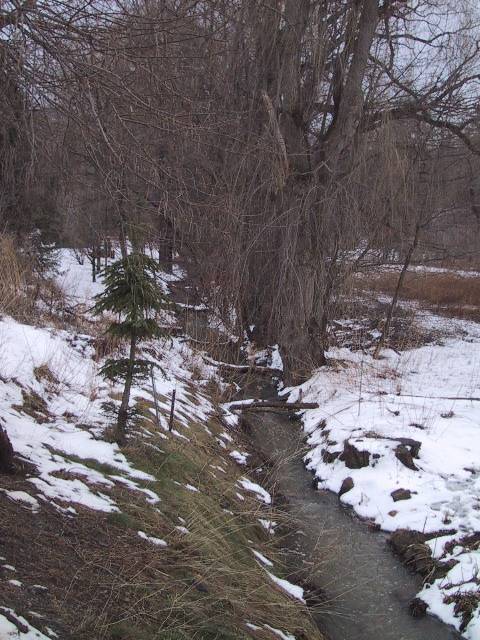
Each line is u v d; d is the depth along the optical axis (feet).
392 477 23.38
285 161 32.86
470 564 17.31
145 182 14.35
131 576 11.71
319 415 31.48
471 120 44.57
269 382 40.09
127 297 16.93
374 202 41.01
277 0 33.53
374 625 15.64
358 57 37.76
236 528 17.61
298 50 36.63
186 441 22.41
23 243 34.04
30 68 12.09
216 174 22.74
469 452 24.77
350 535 20.57
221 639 11.20
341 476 24.57
